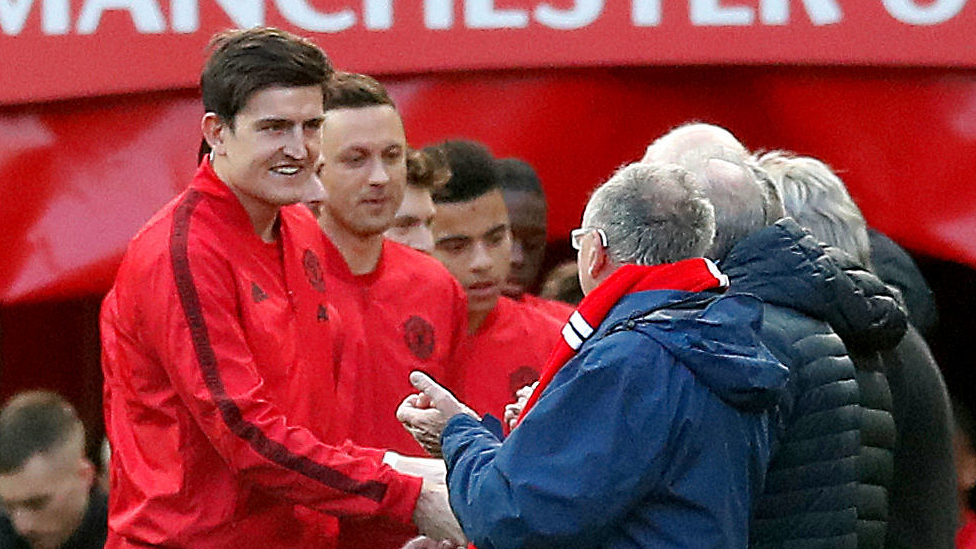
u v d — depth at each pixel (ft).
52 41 58.44
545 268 69.62
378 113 49.75
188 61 58.23
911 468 46.42
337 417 47.44
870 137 60.13
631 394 38.24
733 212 42.75
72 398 71.00
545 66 58.44
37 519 58.70
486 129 60.29
